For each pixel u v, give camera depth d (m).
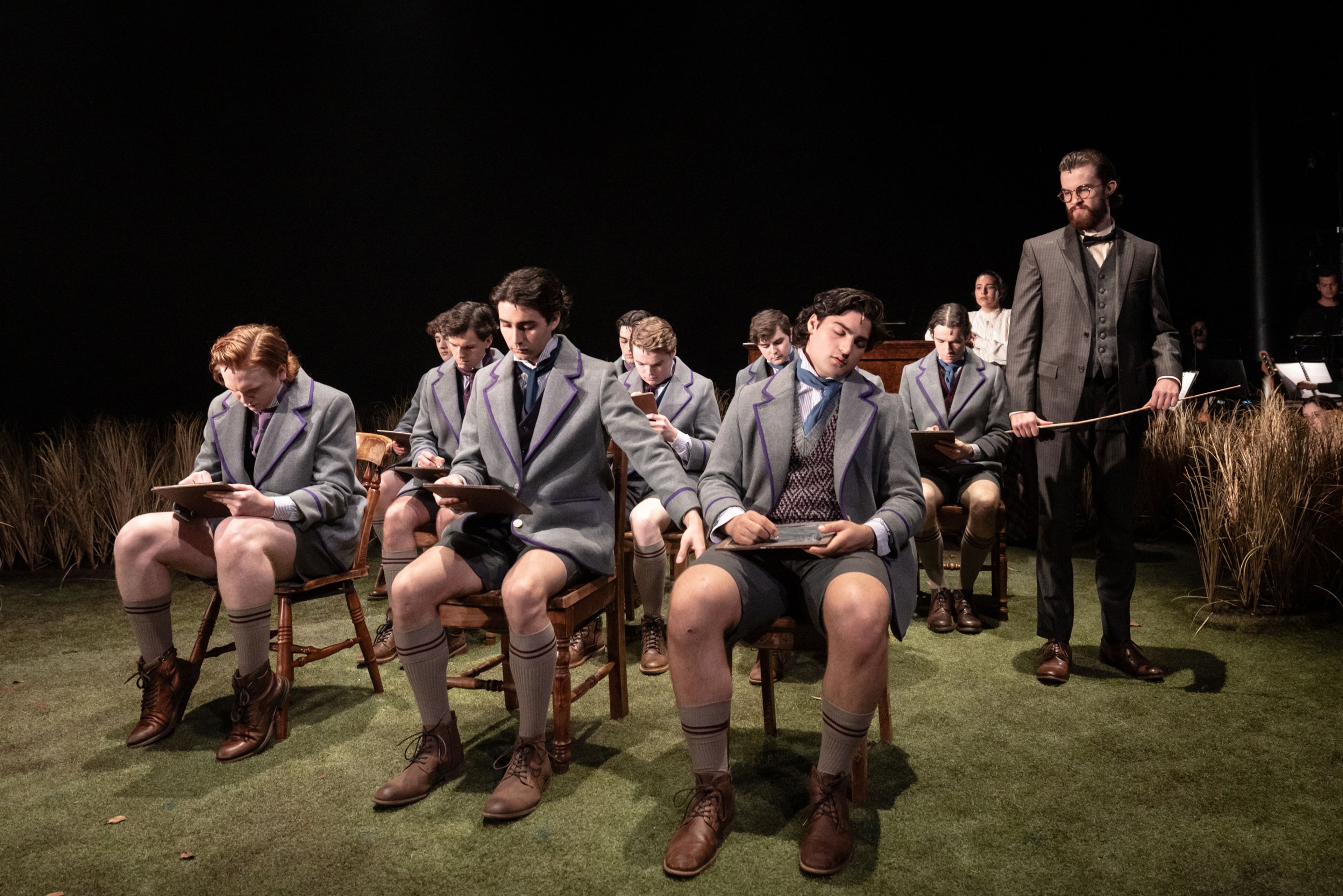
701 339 9.93
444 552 2.02
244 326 2.42
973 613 3.17
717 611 1.73
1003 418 3.39
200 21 8.30
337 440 2.51
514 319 2.11
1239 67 8.12
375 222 9.23
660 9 9.38
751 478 2.02
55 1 7.75
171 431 5.03
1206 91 8.29
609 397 2.17
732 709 2.48
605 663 2.87
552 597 2.04
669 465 2.06
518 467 2.13
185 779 2.11
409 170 9.25
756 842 1.78
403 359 9.52
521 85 9.39
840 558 1.82
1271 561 3.21
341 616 3.46
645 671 2.75
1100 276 2.60
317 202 9.00
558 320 2.20
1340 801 1.90
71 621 3.42
